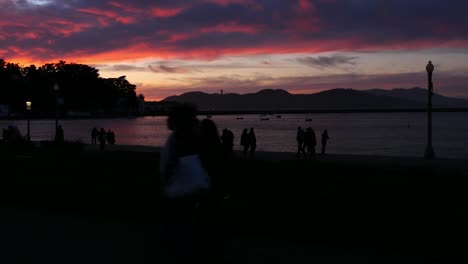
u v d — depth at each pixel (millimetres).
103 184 12047
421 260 6605
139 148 37219
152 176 12891
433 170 17812
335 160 25953
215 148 5988
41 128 129375
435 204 8922
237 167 14328
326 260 6660
